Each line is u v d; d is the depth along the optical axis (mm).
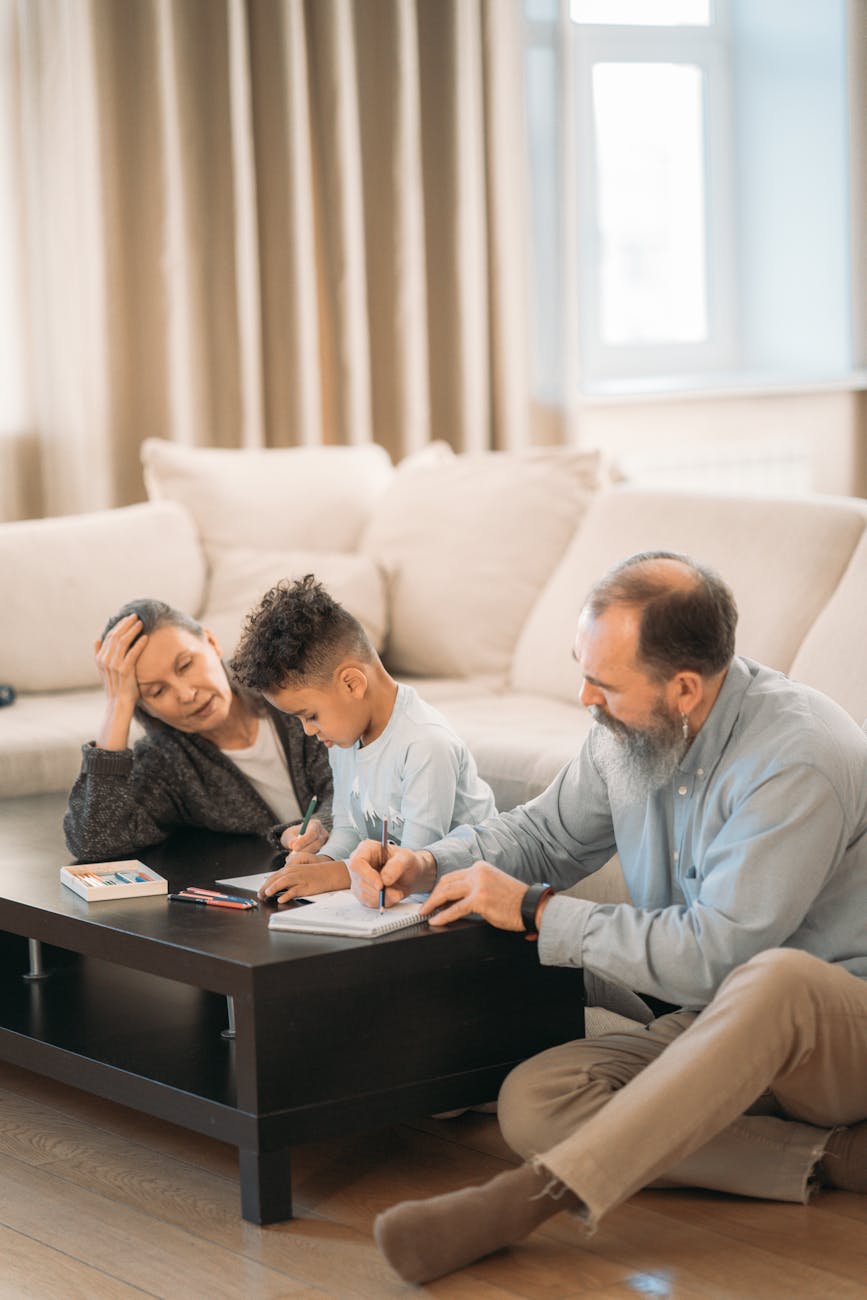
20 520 4363
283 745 2586
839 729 1907
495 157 4754
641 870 2055
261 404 4574
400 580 3742
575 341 4938
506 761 2898
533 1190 1718
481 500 3715
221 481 3955
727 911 1847
